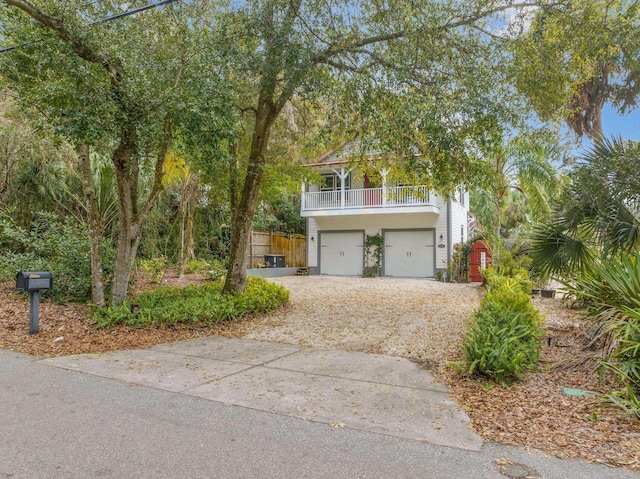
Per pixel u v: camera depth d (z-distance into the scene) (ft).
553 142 28.22
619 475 9.50
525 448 10.87
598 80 39.04
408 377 17.13
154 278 41.96
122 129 22.33
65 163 38.81
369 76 26.25
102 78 22.71
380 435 11.69
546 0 24.97
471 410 13.55
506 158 46.68
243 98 31.55
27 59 23.48
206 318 27.37
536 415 12.95
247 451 10.67
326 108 31.30
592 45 24.43
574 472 9.64
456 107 24.66
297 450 10.75
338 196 64.85
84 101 21.13
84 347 22.07
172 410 13.50
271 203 66.74
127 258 28.27
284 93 28.91
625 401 12.99
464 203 71.92
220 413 13.26
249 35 26.18
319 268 68.23
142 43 23.79
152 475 9.48
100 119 21.25
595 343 19.25
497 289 34.24
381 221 64.23
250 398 14.66
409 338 23.94
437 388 15.79
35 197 41.09
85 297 31.40
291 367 18.65
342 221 66.80
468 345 18.07
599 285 17.83
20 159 38.22
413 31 25.22
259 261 66.28
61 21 21.40
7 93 27.81
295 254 75.61
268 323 28.40
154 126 22.17
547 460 10.22
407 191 50.65
